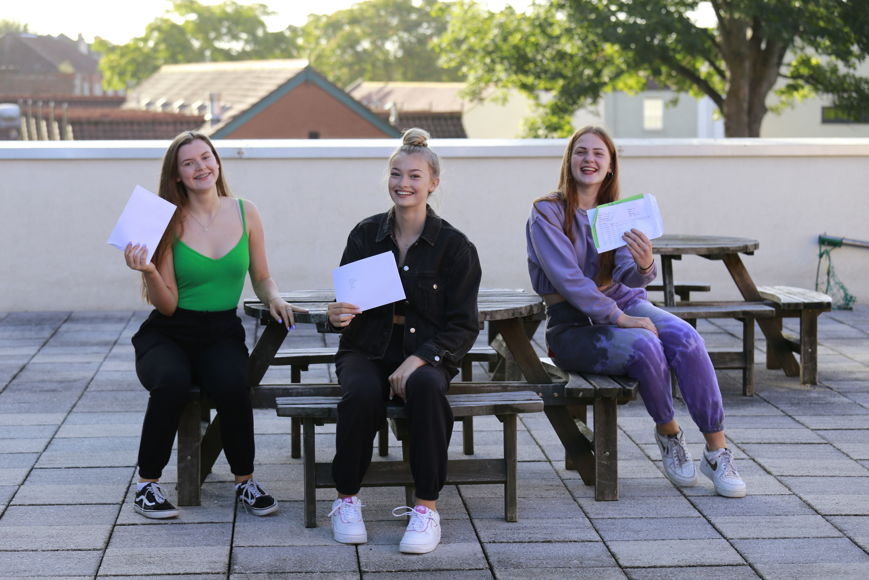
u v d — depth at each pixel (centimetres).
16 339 731
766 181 863
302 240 838
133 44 7538
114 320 797
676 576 362
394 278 395
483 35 2780
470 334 402
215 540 390
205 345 427
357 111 3644
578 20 2434
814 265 872
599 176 447
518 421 550
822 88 2538
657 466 477
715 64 2586
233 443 415
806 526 405
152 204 409
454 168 844
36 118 3972
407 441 424
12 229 815
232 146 826
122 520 408
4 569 363
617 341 434
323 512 419
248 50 7656
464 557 377
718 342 740
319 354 503
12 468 467
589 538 394
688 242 616
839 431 528
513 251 854
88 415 552
